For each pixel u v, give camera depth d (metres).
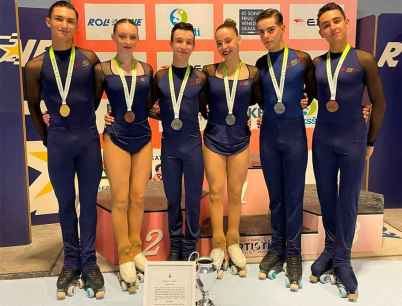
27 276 2.66
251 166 3.11
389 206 4.08
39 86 2.31
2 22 2.93
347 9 3.64
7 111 3.03
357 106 2.34
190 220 2.60
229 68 2.52
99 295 2.35
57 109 2.28
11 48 2.97
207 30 3.50
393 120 3.93
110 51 3.43
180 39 2.40
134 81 2.38
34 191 3.57
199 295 2.33
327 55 2.40
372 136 2.46
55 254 2.99
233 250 2.67
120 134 2.43
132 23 2.37
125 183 2.48
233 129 2.54
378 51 3.82
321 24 2.33
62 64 2.25
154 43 3.46
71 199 2.41
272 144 2.49
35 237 3.33
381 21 3.79
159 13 3.43
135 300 2.35
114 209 2.50
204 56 3.52
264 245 2.83
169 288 1.99
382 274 2.67
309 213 2.91
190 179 2.54
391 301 2.33
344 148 2.36
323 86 2.36
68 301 2.34
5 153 3.06
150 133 2.54
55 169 2.34
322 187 2.49
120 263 2.51
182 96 2.46
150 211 2.71
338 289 2.45
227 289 2.45
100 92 2.41
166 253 2.77
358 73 2.30
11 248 3.11
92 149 2.36
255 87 2.55
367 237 2.93
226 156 2.59
